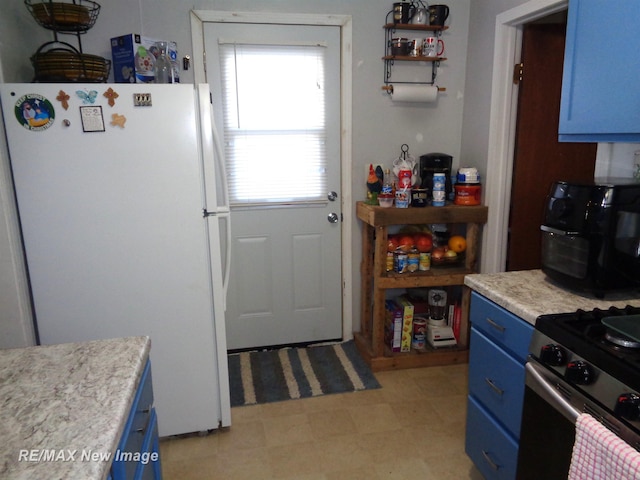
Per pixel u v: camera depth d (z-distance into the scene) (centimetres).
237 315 293
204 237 191
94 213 181
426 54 273
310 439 211
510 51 247
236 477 187
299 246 293
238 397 245
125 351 117
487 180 266
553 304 142
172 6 251
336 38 272
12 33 192
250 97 269
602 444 96
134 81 200
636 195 138
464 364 279
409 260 270
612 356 106
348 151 284
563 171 262
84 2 234
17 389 98
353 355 291
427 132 293
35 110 170
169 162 183
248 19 258
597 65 153
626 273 142
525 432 137
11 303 179
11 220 176
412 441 209
